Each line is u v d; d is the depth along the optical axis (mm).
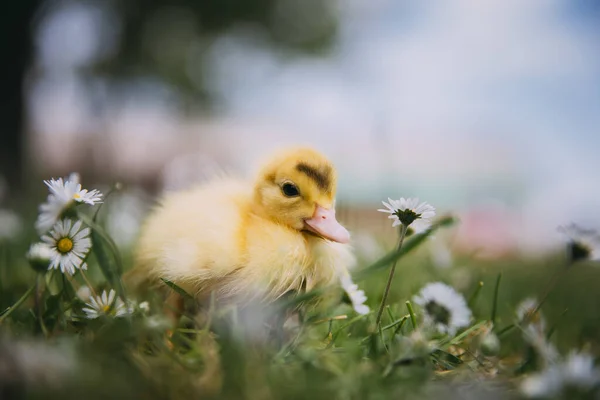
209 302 368
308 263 388
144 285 399
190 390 282
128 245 593
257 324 324
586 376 282
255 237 381
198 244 371
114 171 1431
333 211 407
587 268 724
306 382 287
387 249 600
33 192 932
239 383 284
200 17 1830
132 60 1813
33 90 1470
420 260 564
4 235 567
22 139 1297
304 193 402
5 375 270
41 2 1336
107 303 341
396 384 293
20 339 301
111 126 1565
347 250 427
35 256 326
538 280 616
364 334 368
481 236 951
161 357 308
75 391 270
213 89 2178
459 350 365
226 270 365
